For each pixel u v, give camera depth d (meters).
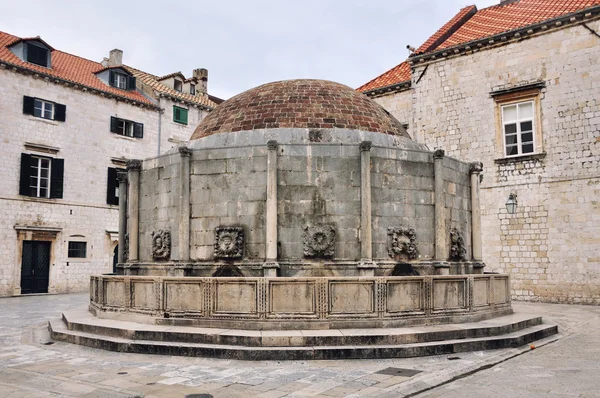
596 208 25.03
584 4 27.61
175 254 15.84
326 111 17.84
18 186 32.50
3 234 31.61
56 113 34.81
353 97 19.02
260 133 16.94
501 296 16.17
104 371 10.75
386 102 36.81
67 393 9.05
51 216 34.16
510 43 28.69
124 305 14.75
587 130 25.61
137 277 14.37
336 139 16.86
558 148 26.48
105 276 15.48
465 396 9.09
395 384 9.66
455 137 30.58
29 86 33.50
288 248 14.97
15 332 16.38
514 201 27.48
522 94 27.97
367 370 10.80
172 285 13.67
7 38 35.91
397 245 15.46
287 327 12.89
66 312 17.19
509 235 27.75
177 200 16.05
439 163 16.33
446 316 14.08
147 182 17.34
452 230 16.97
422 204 16.17
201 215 15.66
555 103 26.80
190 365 11.27
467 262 17.20
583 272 25.14
